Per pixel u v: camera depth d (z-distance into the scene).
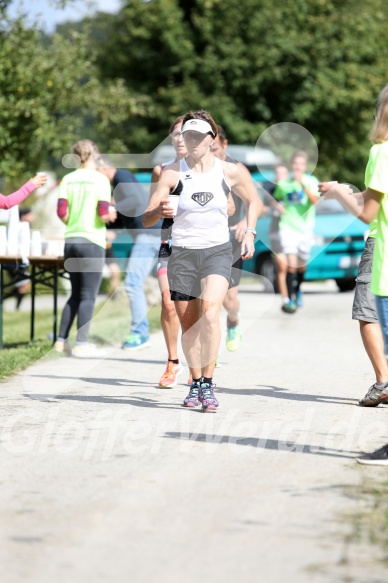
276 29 74.62
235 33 74.94
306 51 75.62
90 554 9.54
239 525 10.38
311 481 12.10
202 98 73.94
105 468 12.73
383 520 10.54
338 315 33.22
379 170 12.91
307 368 21.47
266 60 74.25
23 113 39.72
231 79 74.94
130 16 77.38
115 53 78.50
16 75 39.69
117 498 11.36
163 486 11.86
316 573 9.08
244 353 23.81
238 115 74.94
